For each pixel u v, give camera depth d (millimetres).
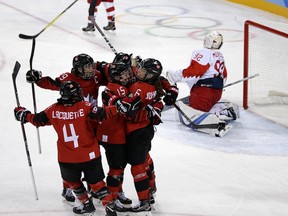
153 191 15258
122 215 14859
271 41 34531
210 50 20938
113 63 14109
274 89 26203
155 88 14305
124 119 14281
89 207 14398
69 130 13586
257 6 43438
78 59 14406
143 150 14273
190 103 21281
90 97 15156
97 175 13945
